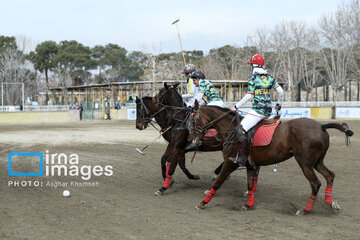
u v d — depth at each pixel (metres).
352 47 42.19
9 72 59.97
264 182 8.41
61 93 55.81
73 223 5.36
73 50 86.81
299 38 48.69
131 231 5.01
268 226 5.27
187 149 7.65
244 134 6.03
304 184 8.16
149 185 8.27
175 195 7.34
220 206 6.45
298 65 51.19
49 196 7.08
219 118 6.46
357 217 5.70
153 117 8.42
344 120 28.47
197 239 4.72
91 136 18.98
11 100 59.19
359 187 7.78
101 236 4.81
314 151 5.65
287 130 5.86
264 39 51.31
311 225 5.31
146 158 11.89
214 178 8.78
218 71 58.62
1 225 5.25
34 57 77.50
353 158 11.55
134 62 95.19
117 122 32.28
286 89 53.78
